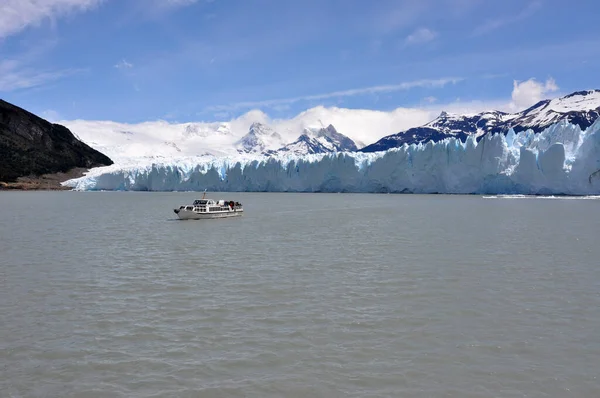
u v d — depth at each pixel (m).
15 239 34.00
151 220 50.12
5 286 19.38
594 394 10.32
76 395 10.40
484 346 12.83
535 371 11.37
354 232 37.47
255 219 50.41
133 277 21.03
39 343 13.16
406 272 21.64
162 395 10.38
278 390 10.59
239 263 24.23
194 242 32.22
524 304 16.47
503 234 34.97
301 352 12.50
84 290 18.70
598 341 13.09
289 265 23.58
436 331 13.94
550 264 23.23
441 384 10.80
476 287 18.78
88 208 71.50
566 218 47.03
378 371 11.44
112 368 11.63
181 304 16.70
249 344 13.04
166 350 12.67
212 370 11.51
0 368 11.65
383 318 15.08
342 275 21.14
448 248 28.52
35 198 108.38
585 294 17.66
